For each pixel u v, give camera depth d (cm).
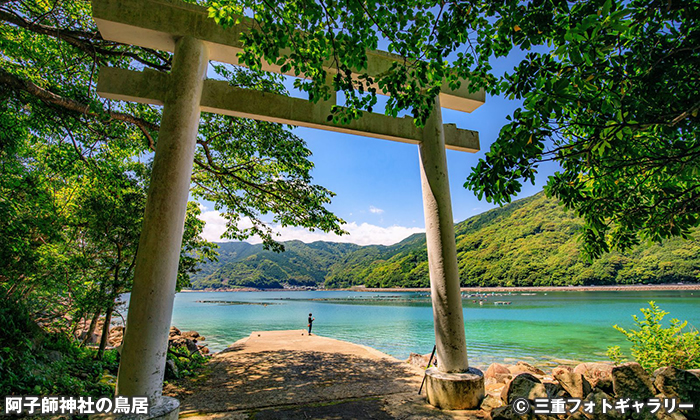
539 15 260
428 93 346
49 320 670
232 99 418
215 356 899
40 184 615
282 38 302
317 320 3294
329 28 304
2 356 429
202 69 399
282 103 436
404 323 2930
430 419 378
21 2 520
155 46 415
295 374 656
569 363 1226
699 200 350
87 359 616
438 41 302
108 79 373
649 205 399
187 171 368
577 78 244
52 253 620
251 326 2786
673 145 300
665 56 239
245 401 473
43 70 594
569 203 396
